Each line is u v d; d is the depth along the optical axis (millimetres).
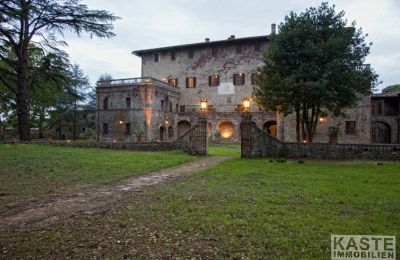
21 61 24172
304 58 18297
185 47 44656
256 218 5777
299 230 5141
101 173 11344
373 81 19188
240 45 42312
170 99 42062
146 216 6039
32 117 41438
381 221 5645
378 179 10086
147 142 21156
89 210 6594
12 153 16281
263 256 4180
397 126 35281
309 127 19984
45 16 23109
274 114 36875
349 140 31438
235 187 8797
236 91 42188
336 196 7590
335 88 17844
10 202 7277
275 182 9531
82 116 51594
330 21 18562
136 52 47406
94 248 4492
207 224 5465
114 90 38250
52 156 15703
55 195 8031
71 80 27562
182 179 10383
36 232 5203
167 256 4207
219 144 34375
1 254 4293
